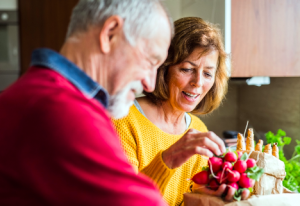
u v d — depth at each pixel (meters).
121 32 0.52
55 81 0.46
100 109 0.46
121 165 0.42
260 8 1.40
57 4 2.35
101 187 0.39
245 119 2.07
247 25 1.40
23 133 0.41
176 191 1.02
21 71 2.39
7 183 0.42
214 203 0.79
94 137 0.41
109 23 0.51
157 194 0.45
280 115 1.75
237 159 0.86
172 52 0.97
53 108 0.41
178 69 0.98
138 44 0.53
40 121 0.41
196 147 0.78
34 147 0.40
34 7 2.35
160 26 0.55
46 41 2.38
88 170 0.40
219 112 2.10
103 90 0.51
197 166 1.08
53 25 2.37
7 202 0.42
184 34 0.95
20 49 2.38
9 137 0.42
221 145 0.81
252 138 0.98
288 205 0.79
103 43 0.51
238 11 1.38
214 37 0.98
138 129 0.99
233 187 0.79
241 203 0.78
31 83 0.46
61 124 0.40
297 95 1.62
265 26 1.41
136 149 0.98
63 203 0.39
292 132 1.67
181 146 0.81
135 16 0.52
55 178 0.39
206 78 1.01
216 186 0.82
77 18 0.54
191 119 1.20
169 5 1.65
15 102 0.44
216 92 1.15
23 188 0.42
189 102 1.02
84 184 0.39
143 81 0.60
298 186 1.08
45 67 0.49
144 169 0.86
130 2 0.52
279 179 0.87
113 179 0.40
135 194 0.41
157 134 1.02
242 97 2.09
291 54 1.44
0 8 2.33
